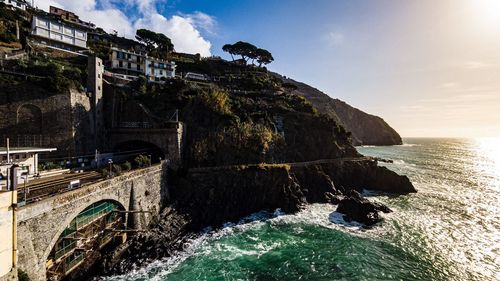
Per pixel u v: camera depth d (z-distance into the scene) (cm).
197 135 5603
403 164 11556
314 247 3572
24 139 4022
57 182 2989
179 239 3691
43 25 7081
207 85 7975
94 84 5150
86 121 4841
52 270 2364
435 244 3744
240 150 5525
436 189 7031
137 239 3388
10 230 1731
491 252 3544
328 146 7050
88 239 2766
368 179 6719
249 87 8744
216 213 4431
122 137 5222
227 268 3033
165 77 7750
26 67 4644
